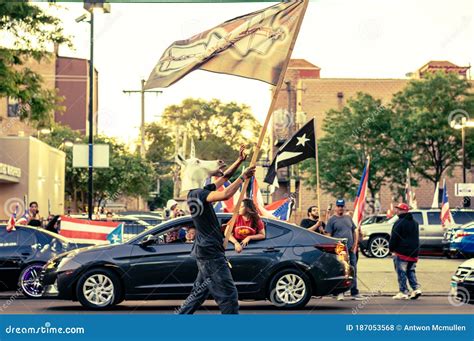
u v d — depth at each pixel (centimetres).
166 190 7350
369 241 3719
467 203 3978
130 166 6206
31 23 2591
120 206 6378
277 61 1014
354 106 5569
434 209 3703
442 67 6178
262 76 1016
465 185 3972
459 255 3341
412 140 5384
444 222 3481
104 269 1598
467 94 5350
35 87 2859
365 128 5469
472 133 5291
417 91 5412
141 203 7606
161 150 6222
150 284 1589
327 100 7606
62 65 7244
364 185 1988
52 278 1625
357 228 1967
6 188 4484
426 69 6231
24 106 2930
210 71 1015
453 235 3309
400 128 5403
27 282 1955
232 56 1012
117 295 1596
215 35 1012
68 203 6506
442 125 5281
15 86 2777
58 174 5653
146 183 6391
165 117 3931
